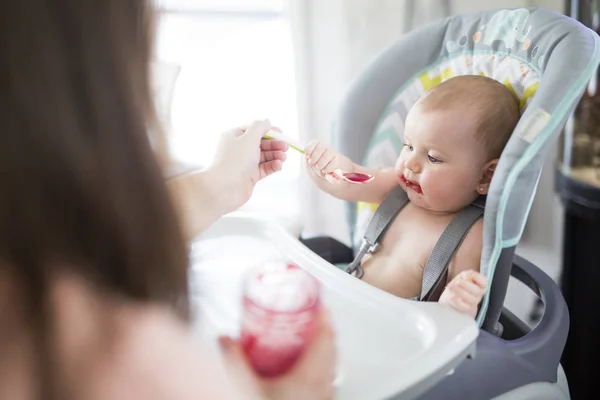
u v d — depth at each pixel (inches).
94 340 11.0
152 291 11.2
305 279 20.7
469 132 30.8
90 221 10.0
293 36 56.1
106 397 10.9
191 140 59.6
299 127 58.4
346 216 40.1
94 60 9.8
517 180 27.4
